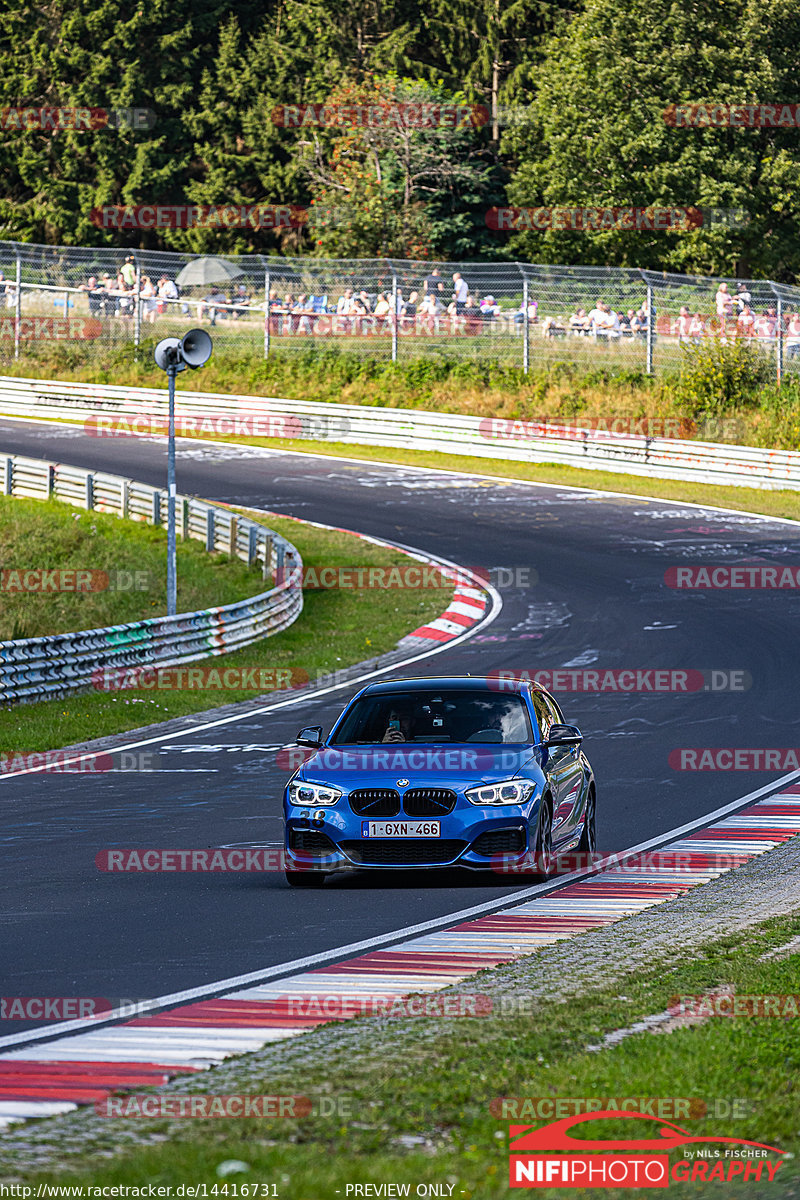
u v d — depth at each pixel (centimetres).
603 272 11081
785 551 7525
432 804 2383
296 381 11981
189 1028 1518
